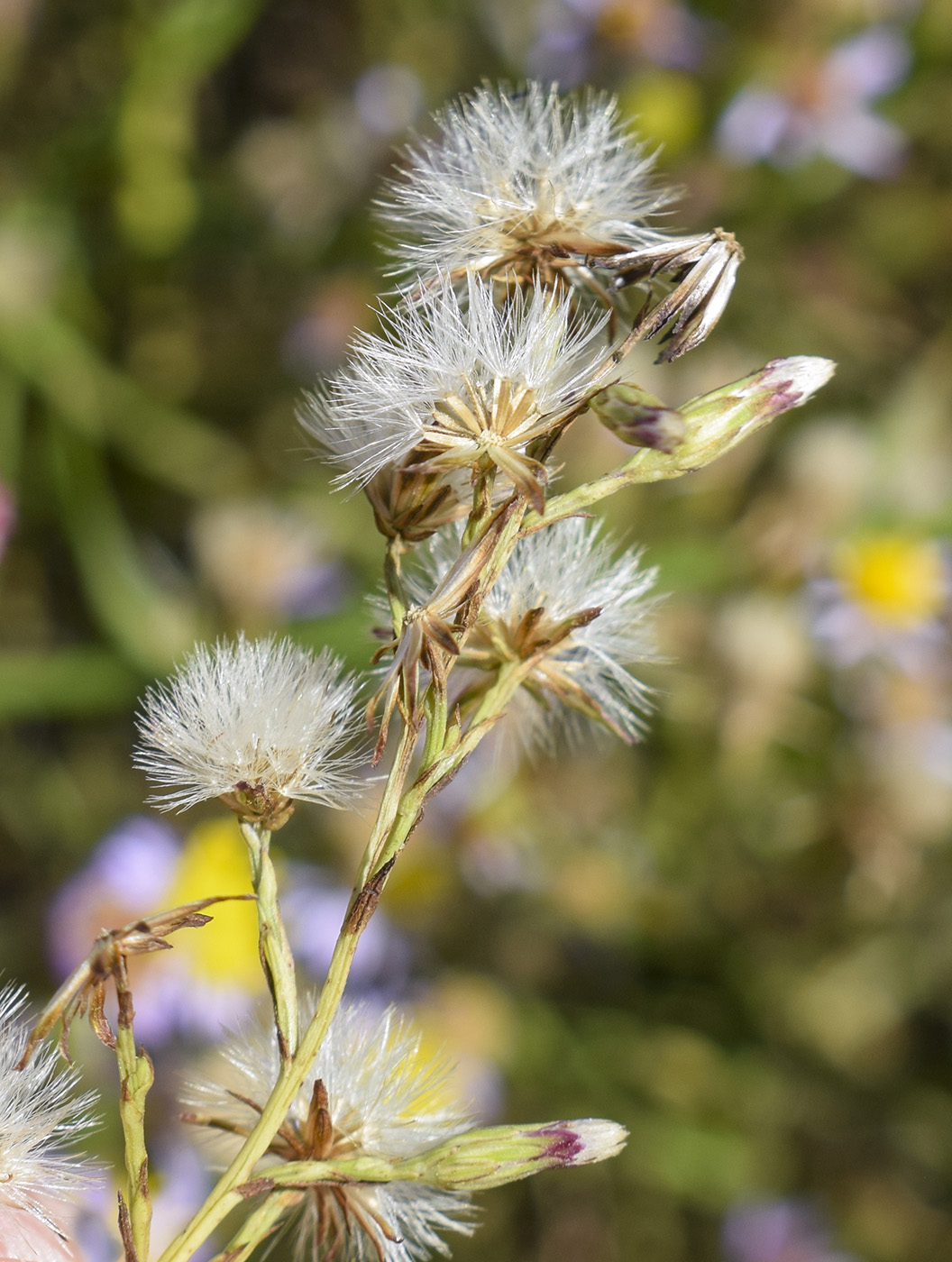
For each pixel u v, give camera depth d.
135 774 0.45
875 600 0.46
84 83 0.48
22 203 0.46
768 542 0.46
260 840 0.18
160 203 0.47
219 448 0.47
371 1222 0.18
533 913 0.46
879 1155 0.49
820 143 0.49
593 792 0.45
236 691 0.18
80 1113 0.18
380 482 0.18
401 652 0.17
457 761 0.18
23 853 0.45
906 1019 0.50
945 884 0.49
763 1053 0.49
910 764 0.46
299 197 0.48
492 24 0.49
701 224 0.50
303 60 0.50
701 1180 0.48
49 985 0.40
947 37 0.50
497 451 0.18
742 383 0.18
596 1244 0.48
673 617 0.45
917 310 0.51
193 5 0.46
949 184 0.51
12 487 0.44
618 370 0.18
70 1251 0.19
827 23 0.49
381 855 0.18
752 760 0.46
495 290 0.19
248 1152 0.17
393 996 0.42
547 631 0.19
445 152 0.19
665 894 0.47
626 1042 0.48
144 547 0.46
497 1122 0.43
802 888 0.48
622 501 0.45
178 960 0.38
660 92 0.49
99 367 0.46
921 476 0.49
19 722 0.46
